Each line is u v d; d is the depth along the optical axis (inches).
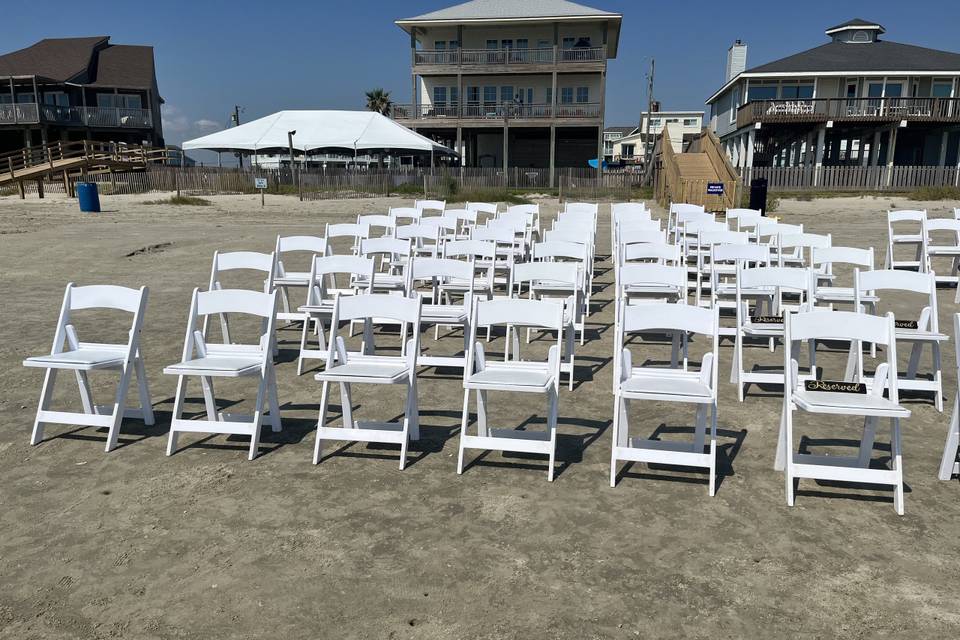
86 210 912.3
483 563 128.7
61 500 153.4
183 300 377.1
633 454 158.6
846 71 1326.3
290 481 162.6
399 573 125.7
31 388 231.1
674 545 134.5
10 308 356.5
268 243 598.5
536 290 286.4
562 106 1551.4
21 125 1572.3
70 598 119.0
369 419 203.8
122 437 190.1
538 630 110.2
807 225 712.4
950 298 370.3
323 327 293.6
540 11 1598.2
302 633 110.0
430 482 162.1
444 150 1371.8
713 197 818.8
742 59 1601.9
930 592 119.3
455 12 1619.1
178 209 971.9
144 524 142.9
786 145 1610.5
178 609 116.0
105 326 319.0
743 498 153.5
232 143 1283.2
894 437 148.3
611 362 263.9
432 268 259.3
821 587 120.9
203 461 174.2
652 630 110.1
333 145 1232.2
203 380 189.6
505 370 176.7
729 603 116.7
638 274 239.9
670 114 2962.6
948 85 1350.9
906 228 679.7
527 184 1512.1
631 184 1257.4
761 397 223.3
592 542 135.7
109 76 1734.7
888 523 142.6
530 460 175.0
